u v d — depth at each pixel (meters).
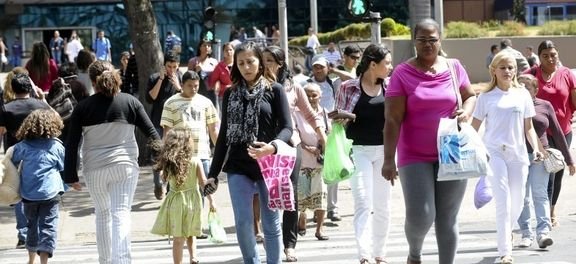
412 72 13.63
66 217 26.45
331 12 99.94
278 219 15.12
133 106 16.62
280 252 15.16
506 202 17.78
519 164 17.95
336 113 17.34
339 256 19.91
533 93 20.25
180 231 17.94
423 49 13.55
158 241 23.66
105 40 81.50
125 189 16.61
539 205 19.67
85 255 21.55
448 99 13.54
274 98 15.16
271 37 87.50
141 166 34.75
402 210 26.11
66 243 23.77
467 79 14.01
